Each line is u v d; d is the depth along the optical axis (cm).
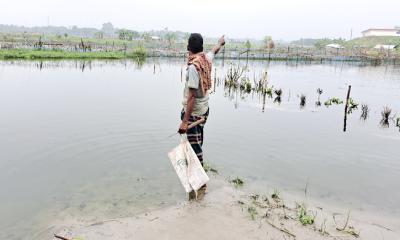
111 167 611
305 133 930
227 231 406
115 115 1021
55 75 2031
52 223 424
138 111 1092
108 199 491
